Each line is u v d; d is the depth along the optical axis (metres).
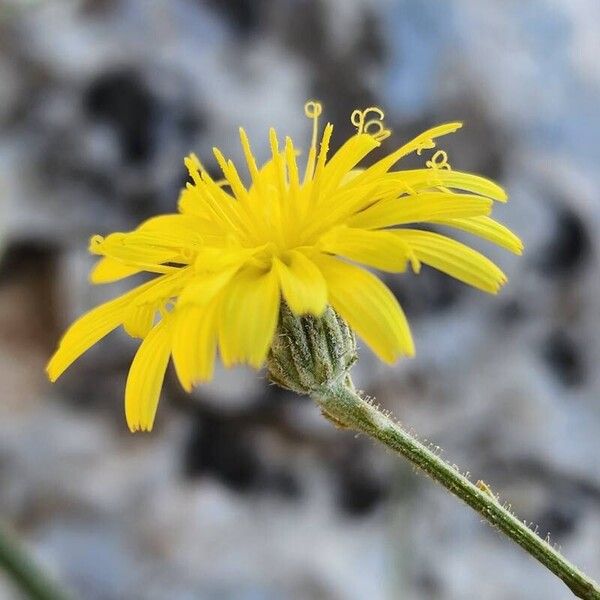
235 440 0.28
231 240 0.16
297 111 0.30
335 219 0.17
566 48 0.31
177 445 0.28
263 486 0.27
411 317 0.29
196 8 0.30
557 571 0.16
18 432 0.27
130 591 0.25
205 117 0.29
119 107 0.29
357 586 0.26
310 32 0.30
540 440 0.28
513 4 0.32
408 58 0.31
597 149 0.31
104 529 0.26
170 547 0.26
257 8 0.31
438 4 0.31
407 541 0.26
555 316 0.29
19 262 0.29
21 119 0.29
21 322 0.29
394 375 0.28
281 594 0.25
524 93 0.31
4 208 0.29
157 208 0.29
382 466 0.27
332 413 0.17
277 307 0.16
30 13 0.30
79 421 0.28
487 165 0.30
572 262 0.29
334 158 0.17
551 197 0.30
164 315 0.16
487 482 0.28
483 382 0.28
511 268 0.29
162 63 0.29
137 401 0.16
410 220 0.17
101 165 0.29
